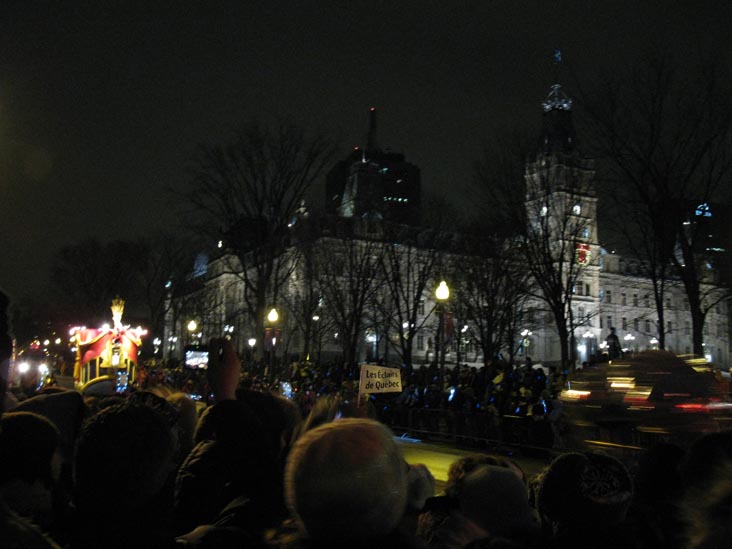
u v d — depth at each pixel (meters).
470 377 27.58
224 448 3.85
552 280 33.12
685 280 25.38
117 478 2.77
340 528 2.13
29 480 3.31
